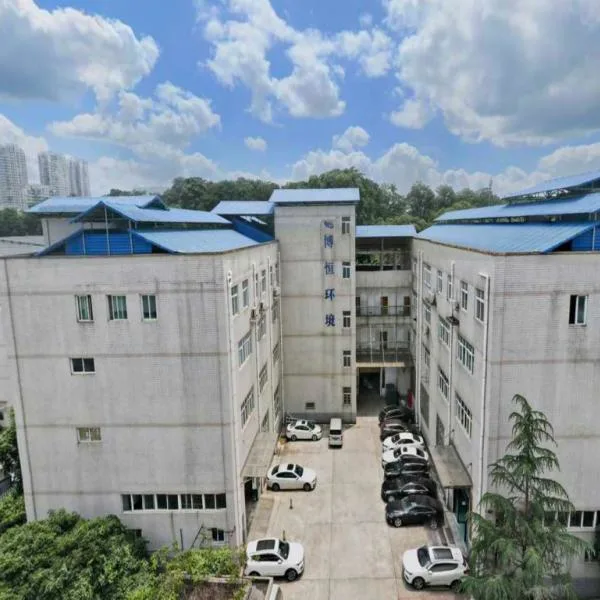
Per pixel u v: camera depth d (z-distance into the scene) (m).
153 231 20.36
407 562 18.20
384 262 36.56
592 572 17.06
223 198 75.12
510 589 12.14
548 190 21.28
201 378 18.39
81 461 19.17
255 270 23.39
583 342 15.98
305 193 32.66
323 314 31.97
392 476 24.89
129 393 18.66
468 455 19.08
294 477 24.59
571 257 15.53
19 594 15.25
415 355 32.44
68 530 18.30
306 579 18.38
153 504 19.47
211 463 18.91
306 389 32.81
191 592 16.33
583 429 16.44
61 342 18.50
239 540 19.59
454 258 21.30
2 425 32.19
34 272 18.16
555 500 13.68
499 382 16.30
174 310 18.06
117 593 16.23
